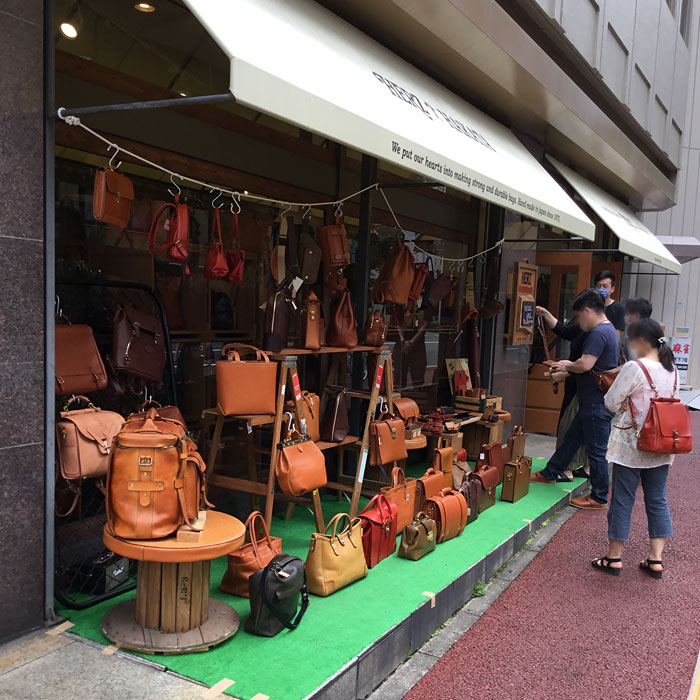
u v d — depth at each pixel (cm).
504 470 559
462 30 454
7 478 268
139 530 263
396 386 619
